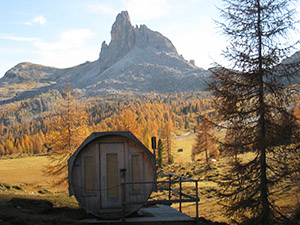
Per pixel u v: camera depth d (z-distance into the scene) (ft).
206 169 190.90
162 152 255.29
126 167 35.94
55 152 105.09
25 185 139.54
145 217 36.24
